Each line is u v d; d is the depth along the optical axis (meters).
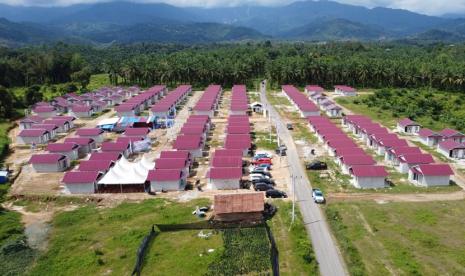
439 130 115.56
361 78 189.12
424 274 48.84
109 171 79.25
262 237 58.28
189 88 182.75
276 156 94.38
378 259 52.19
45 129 114.12
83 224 65.00
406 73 183.75
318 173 83.56
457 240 56.78
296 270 50.09
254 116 136.00
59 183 82.06
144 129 108.81
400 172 84.94
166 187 76.62
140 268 51.66
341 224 61.28
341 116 135.25
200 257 53.72
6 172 84.00
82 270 52.09
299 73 192.62
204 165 90.19
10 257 55.56
